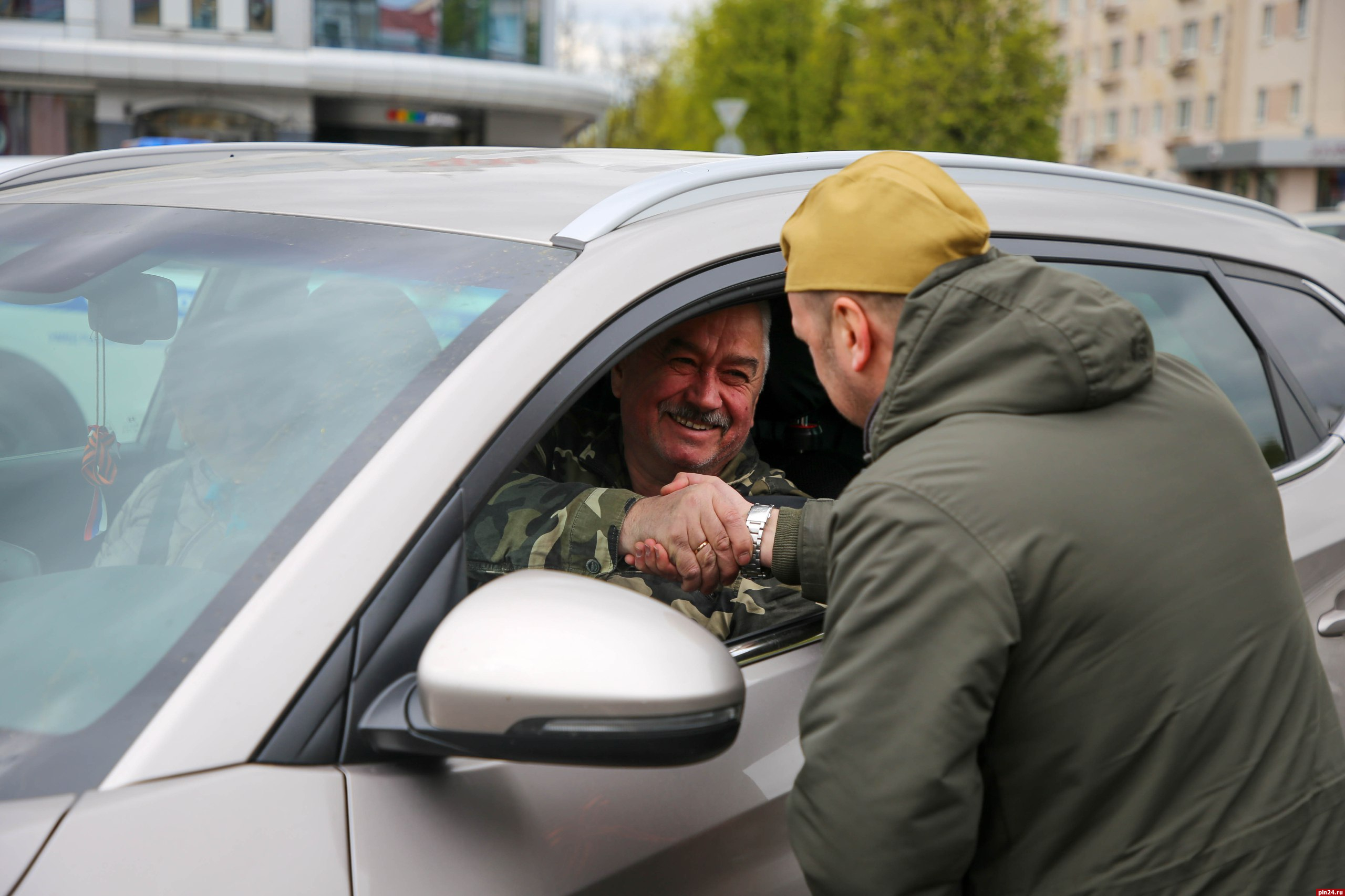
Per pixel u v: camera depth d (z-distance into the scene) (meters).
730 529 1.46
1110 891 1.08
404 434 1.14
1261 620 1.12
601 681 0.97
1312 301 2.28
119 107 18.41
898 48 30.12
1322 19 37.94
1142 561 1.05
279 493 1.14
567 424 1.78
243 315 1.37
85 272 1.54
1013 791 1.09
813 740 1.06
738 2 40.00
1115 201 2.10
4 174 2.00
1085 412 1.11
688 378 1.75
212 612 1.06
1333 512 2.03
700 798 1.25
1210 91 42.69
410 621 1.06
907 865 1.02
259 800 0.97
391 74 18.25
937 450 1.07
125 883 0.91
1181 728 1.07
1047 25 29.09
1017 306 1.10
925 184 1.19
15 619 1.14
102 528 1.26
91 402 1.42
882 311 1.19
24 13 17.84
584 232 1.35
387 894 0.99
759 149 40.00
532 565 1.49
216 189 1.72
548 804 1.13
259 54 17.89
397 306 1.30
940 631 1.02
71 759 0.99
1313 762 1.14
